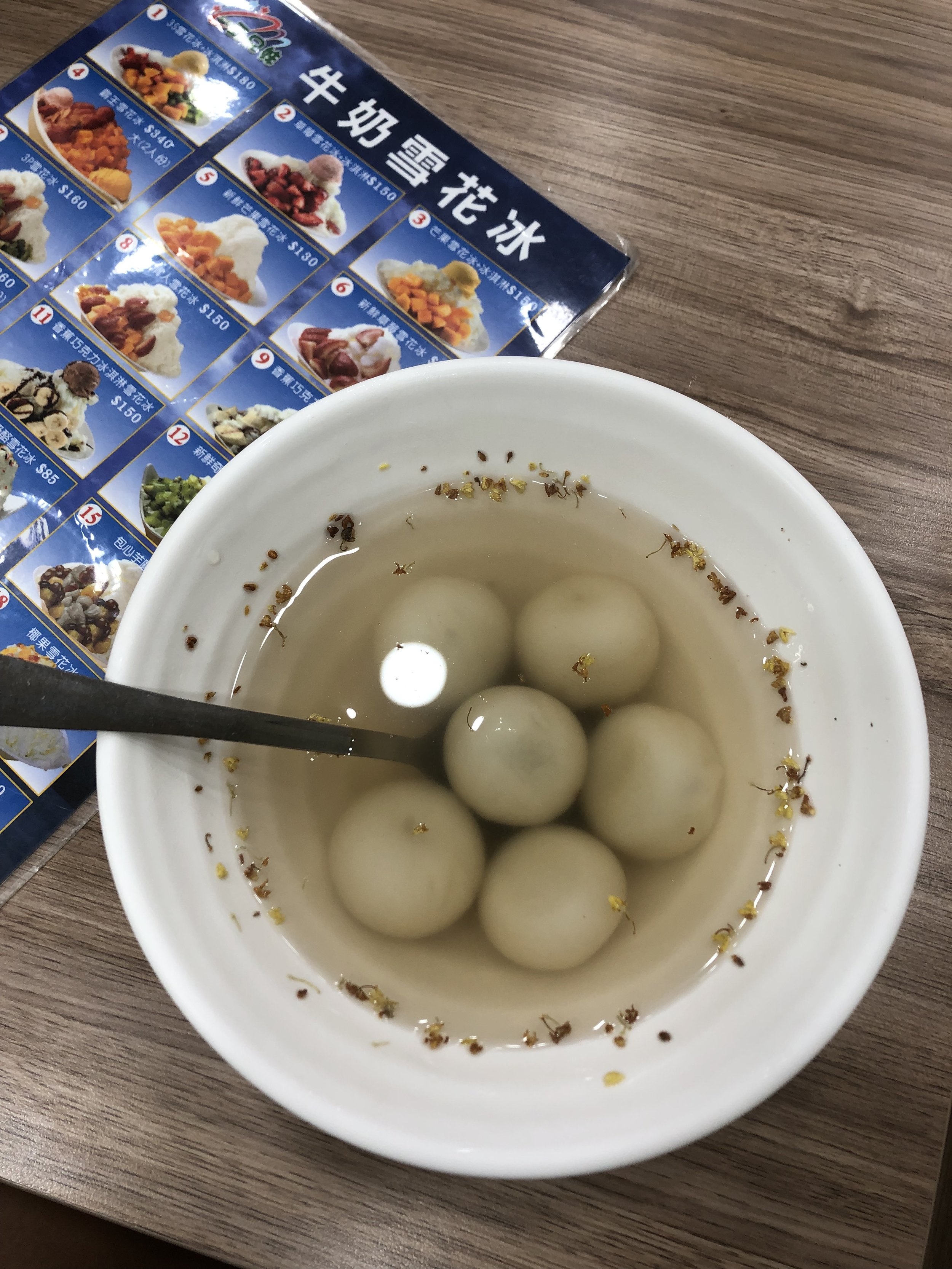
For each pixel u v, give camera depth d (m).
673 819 0.22
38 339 0.26
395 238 0.27
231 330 0.26
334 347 0.26
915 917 0.22
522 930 0.21
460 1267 0.20
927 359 0.26
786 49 0.29
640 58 0.29
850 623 0.19
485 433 0.21
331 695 0.23
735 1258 0.20
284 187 0.28
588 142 0.28
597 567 0.24
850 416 0.26
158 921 0.17
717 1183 0.21
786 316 0.27
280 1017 0.18
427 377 0.20
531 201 0.28
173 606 0.19
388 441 0.21
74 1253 0.23
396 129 0.28
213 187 0.28
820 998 0.16
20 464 0.25
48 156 0.28
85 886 0.22
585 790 0.23
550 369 0.20
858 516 0.25
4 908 0.22
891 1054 0.21
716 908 0.21
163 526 0.25
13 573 0.24
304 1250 0.20
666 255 0.27
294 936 0.21
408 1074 0.18
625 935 0.22
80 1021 0.21
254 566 0.21
